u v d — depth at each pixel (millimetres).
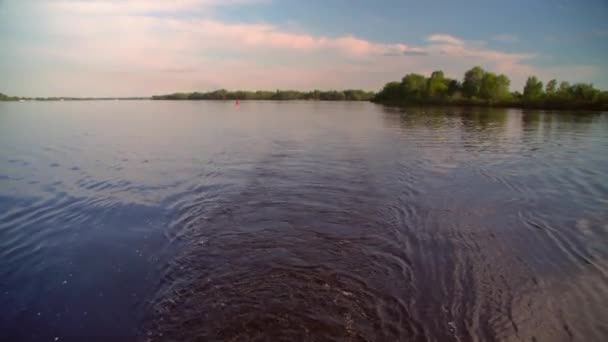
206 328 4789
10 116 43938
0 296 5520
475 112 54938
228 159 15523
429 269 6160
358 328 4754
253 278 5922
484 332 4656
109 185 11438
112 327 4852
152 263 6461
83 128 29531
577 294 5469
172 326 4844
